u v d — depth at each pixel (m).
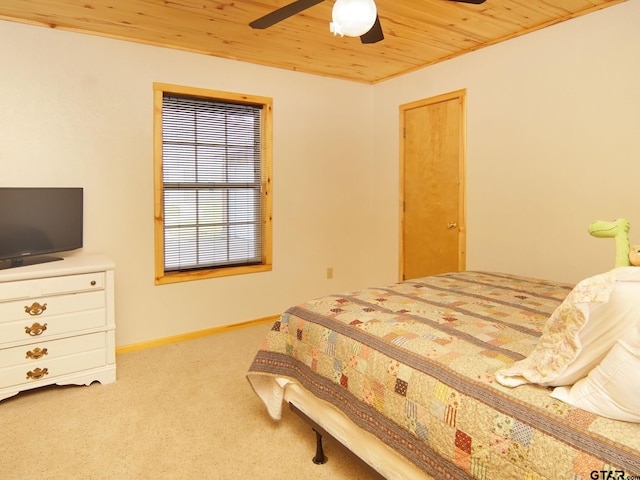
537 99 3.16
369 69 4.11
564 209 3.05
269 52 3.58
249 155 3.92
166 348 3.39
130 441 2.12
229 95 3.68
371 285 4.67
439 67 3.84
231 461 1.98
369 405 1.57
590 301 1.09
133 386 2.71
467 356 1.45
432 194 4.00
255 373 2.12
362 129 4.54
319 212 4.30
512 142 3.33
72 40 3.02
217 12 2.78
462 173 3.71
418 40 3.35
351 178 4.50
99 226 3.19
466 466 1.22
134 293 3.37
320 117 4.25
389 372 1.51
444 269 3.93
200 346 3.43
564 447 1.03
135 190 3.32
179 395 2.60
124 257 3.31
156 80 3.34
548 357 1.21
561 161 3.05
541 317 1.85
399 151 4.30
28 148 2.90
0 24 2.79
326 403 1.77
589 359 1.14
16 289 2.44
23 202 2.68
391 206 4.43
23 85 2.87
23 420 2.30
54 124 2.98
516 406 1.17
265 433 2.21
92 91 3.11
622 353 1.04
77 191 2.96
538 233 3.21
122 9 2.72
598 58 2.82
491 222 3.52
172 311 3.55
